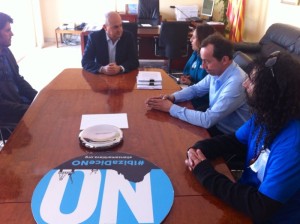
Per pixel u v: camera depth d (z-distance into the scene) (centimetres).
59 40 677
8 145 132
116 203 97
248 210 94
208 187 104
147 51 531
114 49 277
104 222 89
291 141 96
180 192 104
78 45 663
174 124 156
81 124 152
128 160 120
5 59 233
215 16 643
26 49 599
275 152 98
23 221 90
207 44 172
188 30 456
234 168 143
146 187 104
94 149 128
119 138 135
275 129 100
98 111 169
